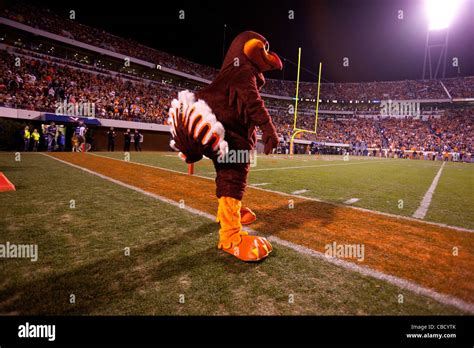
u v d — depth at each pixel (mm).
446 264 2043
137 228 2672
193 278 1738
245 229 2768
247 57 2115
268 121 1952
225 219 2125
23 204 3414
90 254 2041
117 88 25672
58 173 6180
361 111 48188
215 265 1931
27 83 18109
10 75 17562
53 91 18609
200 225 2816
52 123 16531
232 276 1778
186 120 2000
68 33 26266
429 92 44250
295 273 1847
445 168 15500
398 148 37844
